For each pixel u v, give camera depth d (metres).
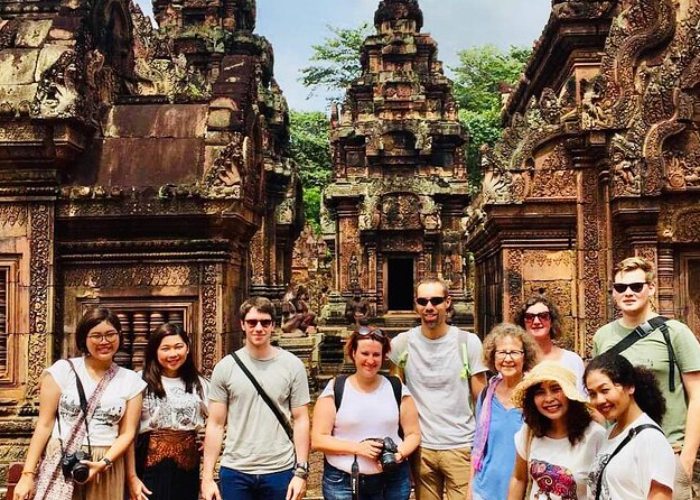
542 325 6.14
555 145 11.80
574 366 6.08
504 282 11.84
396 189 28.42
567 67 13.49
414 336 6.20
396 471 5.61
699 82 10.09
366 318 26.39
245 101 9.66
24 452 8.64
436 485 6.06
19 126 8.82
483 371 6.05
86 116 9.15
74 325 9.14
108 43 10.28
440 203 28.70
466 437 6.03
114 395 5.59
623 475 4.12
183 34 25.09
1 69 9.05
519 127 11.97
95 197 8.96
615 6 12.22
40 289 8.94
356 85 29.42
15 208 9.00
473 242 15.33
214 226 9.08
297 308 22.95
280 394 5.87
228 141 9.34
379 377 5.77
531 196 11.81
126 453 5.75
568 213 11.70
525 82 17.25
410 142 28.84
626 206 10.10
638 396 4.31
